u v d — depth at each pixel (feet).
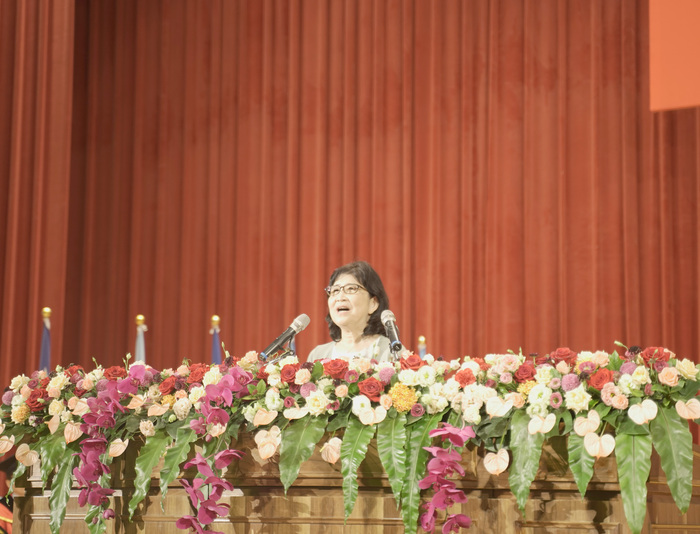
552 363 8.27
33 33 21.67
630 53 23.63
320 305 24.76
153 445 8.64
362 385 8.14
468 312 23.80
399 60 25.16
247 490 8.47
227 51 26.35
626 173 23.27
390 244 24.54
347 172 25.09
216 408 8.30
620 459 7.28
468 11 24.77
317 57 25.64
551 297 23.49
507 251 23.75
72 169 26.94
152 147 26.58
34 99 21.61
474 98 24.59
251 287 25.36
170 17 26.86
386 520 8.13
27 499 9.24
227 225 25.80
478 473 7.99
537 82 24.29
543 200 23.84
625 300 22.98
